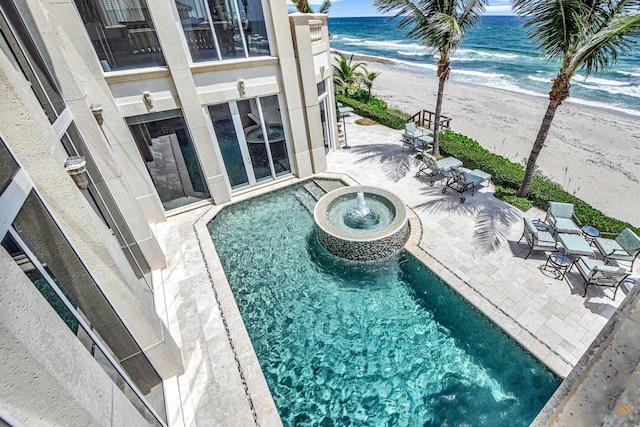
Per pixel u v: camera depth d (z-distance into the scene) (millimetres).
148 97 8781
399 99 28047
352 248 8188
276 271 8320
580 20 7281
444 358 6000
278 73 10703
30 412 2125
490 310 6684
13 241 2787
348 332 6609
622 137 17391
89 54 7621
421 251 8430
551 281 7250
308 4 17594
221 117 10312
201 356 6082
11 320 2098
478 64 42781
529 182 10078
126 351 4973
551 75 34312
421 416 5180
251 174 11875
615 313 1121
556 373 5555
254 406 5273
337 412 5316
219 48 9453
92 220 4086
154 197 9898
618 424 1047
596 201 11484
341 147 15492
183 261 8602
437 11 10930
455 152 13305
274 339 6551
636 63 35625
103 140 6719
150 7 7992
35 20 5383
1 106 3111
